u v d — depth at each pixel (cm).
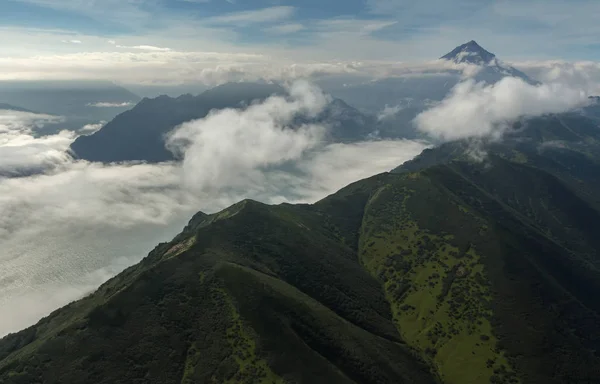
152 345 17975
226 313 19775
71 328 17912
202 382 16988
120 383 16288
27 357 16612
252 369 17500
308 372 17812
